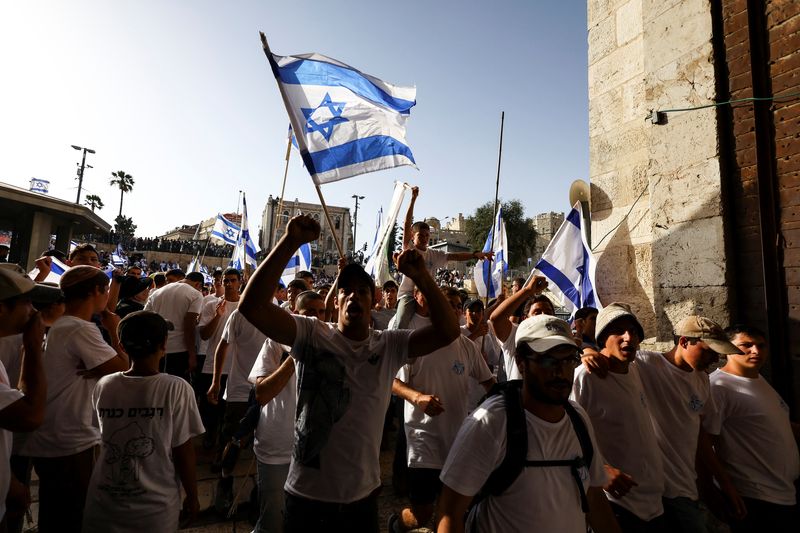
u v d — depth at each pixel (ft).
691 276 12.82
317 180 10.91
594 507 6.47
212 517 11.84
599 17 17.11
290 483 6.69
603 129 16.62
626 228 15.43
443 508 5.69
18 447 8.39
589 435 6.36
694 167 12.96
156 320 7.73
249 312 6.21
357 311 6.90
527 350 6.16
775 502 9.02
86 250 16.15
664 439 9.00
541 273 15.99
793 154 11.37
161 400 7.54
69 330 8.68
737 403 9.41
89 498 7.22
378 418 6.79
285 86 11.26
